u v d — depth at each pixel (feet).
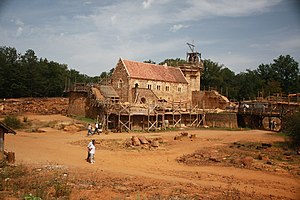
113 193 62.54
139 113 191.72
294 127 125.39
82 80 441.68
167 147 132.87
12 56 405.80
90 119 214.48
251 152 114.93
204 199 60.44
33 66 392.06
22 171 77.51
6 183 65.31
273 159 104.06
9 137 149.59
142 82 233.96
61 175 75.97
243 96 372.38
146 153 118.62
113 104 194.59
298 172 88.07
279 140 140.46
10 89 351.67
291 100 250.37
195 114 225.97
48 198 57.21
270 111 199.93
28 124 196.24
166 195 62.23
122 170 88.53
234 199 61.26
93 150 98.48
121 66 232.73
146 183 72.08
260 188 71.77
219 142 140.97
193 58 295.48
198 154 113.19
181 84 263.70
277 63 391.65
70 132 174.81
